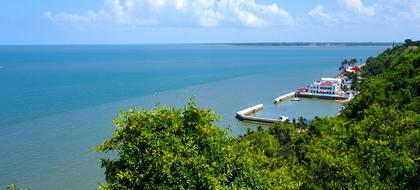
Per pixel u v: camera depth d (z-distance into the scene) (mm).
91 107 137000
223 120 132500
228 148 19156
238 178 18906
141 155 17688
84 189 70562
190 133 18578
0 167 78875
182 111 19812
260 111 149625
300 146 58125
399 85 76875
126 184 17891
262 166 24234
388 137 34781
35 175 75500
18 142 94000
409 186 28750
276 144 63625
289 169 35031
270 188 19594
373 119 38188
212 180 17203
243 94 182500
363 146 30750
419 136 32281
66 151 88250
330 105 164875
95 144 92938
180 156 17406
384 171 28938
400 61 101562
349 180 27391
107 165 18688
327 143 37688
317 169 29469
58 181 73375
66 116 121688
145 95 169000
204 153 18328
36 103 143250
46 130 104875
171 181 16938
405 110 53875
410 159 28766
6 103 142250
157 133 18094
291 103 168375
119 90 183500
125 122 18312
